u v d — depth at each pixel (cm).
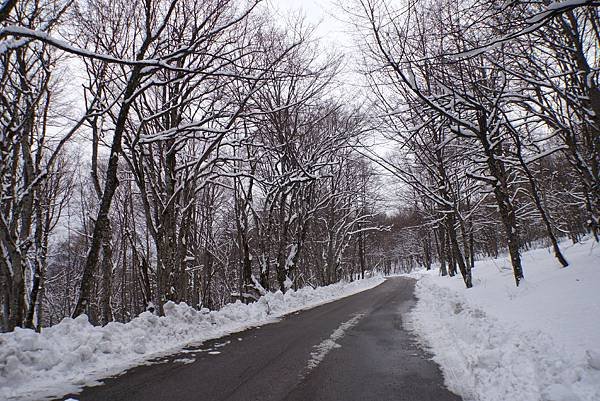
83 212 2616
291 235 2650
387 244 7044
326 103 2142
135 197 2483
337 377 545
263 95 1781
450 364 594
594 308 613
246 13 860
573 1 493
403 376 543
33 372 548
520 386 411
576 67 1031
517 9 865
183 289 1433
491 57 1061
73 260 3306
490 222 2803
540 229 3588
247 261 1886
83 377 560
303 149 2155
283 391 486
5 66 888
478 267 2530
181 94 1227
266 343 811
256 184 2238
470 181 2172
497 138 1248
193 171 1255
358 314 1300
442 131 1658
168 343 810
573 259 1152
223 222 3525
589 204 1313
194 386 511
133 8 1045
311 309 1550
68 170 2064
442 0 1071
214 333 958
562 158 2141
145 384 521
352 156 2814
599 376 376
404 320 1100
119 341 734
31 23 909
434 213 2756
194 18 1062
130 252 3538
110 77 1117
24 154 995
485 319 736
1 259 857
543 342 489
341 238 3516
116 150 949
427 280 2869
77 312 859
